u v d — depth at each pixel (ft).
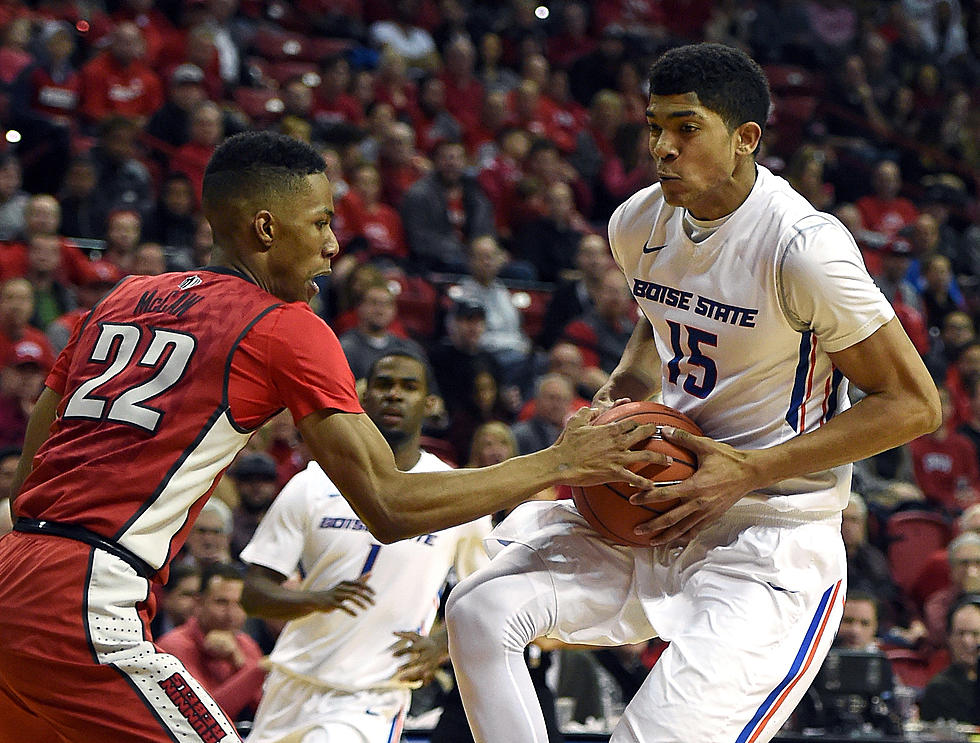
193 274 33.27
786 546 33.47
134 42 123.65
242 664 60.75
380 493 31.45
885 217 145.89
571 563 34.71
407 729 59.47
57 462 31.63
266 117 127.75
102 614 30.12
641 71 156.56
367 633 49.78
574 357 97.71
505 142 134.00
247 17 150.82
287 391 31.58
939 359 120.26
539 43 160.56
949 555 77.00
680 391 35.35
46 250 90.68
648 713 31.78
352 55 146.20
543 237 123.13
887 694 57.82
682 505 32.48
